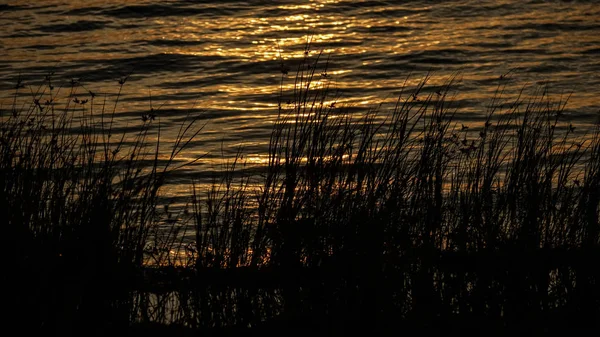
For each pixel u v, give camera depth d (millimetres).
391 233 13633
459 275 13680
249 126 28969
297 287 13328
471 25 45938
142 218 13156
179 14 47938
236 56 40125
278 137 14430
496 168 15531
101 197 12859
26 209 12828
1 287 11961
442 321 13008
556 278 13969
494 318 13156
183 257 15539
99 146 24484
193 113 31031
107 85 35062
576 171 21062
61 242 12570
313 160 14117
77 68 37312
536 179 14961
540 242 14680
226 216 14430
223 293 13195
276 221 13836
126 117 29797
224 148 26078
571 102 31500
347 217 13695
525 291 13586
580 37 43156
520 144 15562
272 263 13555
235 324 12742
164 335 12219
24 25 44844
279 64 38719
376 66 38375
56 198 13133
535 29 44844
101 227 12648
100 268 12430
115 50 40562
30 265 12234
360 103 31766
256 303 13102
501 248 14211
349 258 13320
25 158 13539
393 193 13945
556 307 13539
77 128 26469
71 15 46844
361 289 13195
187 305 12977
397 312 13148
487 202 14805
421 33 44375
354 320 12930
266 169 23062
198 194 20375
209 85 35469
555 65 37844
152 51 40500
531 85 34594
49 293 12039
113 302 12484
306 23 46656
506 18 47219
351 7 50156
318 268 13430
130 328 12344
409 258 13711
